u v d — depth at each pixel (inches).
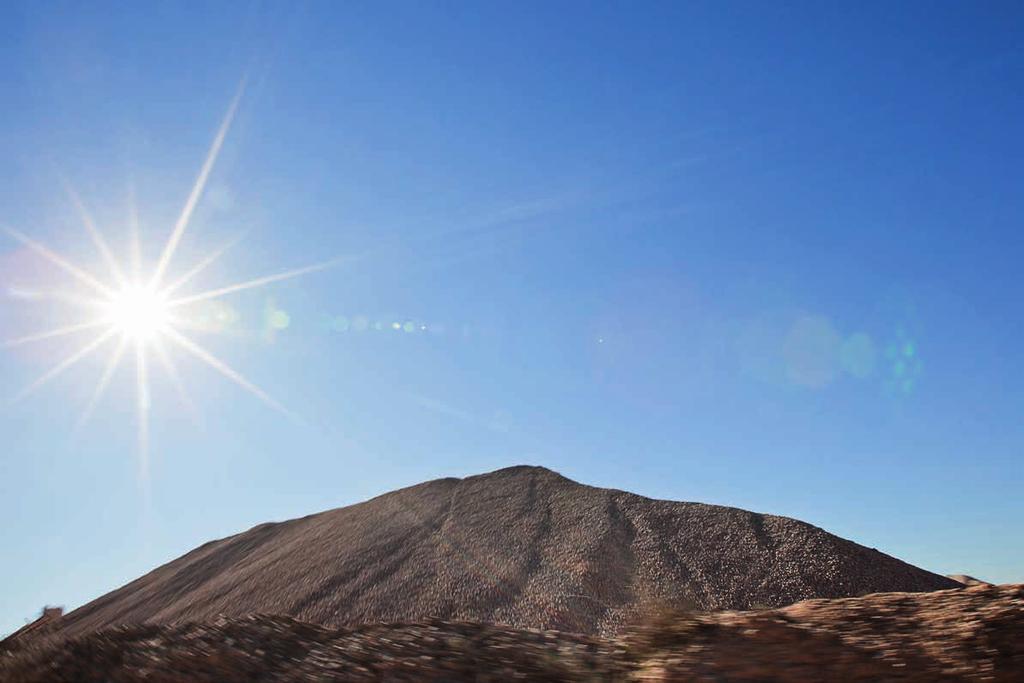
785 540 1780.3
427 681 402.6
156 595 2409.0
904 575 1646.2
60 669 439.8
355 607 1587.1
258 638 475.8
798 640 387.5
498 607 1496.1
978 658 351.9
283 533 2701.8
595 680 396.2
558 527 2025.1
